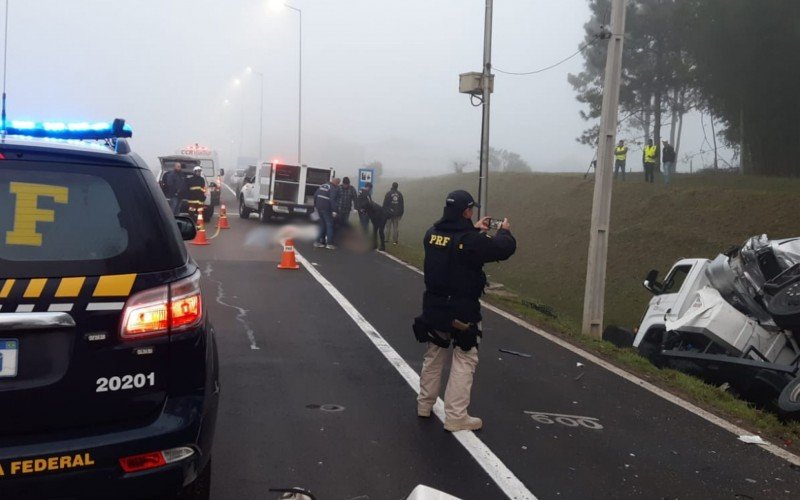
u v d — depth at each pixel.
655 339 10.64
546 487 4.71
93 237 3.10
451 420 5.57
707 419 6.42
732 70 31.48
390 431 5.55
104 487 2.99
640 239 21.12
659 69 40.41
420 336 5.57
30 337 2.93
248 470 4.70
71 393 2.98
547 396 6.83
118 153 3.30
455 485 4.65
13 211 3.01
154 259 3.20
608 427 6.03
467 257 5.33
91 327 3.00
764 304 8.77
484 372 7.61
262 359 7.54
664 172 25.72
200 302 3.34
